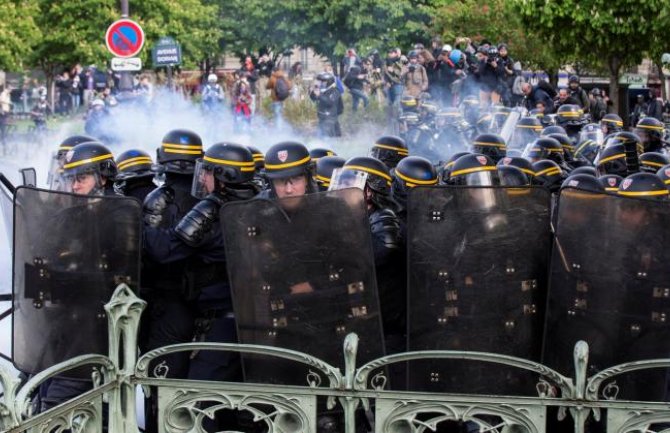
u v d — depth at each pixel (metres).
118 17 34.38
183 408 4.79
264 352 4.70
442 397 4.59
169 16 35.53
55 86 31.36
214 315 5.47
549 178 7.64
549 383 4.77
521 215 4.79
